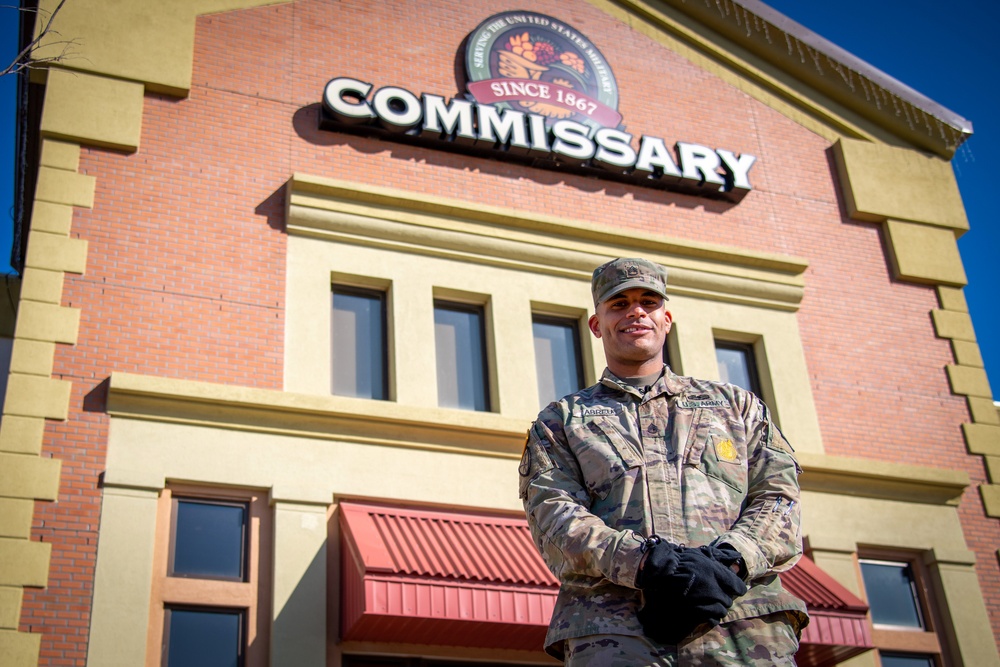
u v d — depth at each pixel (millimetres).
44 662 10391
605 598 3797
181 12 14297
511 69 15688
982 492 15383
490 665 11875
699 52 17406
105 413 11703
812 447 14750
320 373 12836
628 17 17203
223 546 11656
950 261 17062
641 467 4105
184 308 12586
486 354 14016
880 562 14547
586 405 4367
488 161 15039
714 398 4367
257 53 14547
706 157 16062
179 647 11039
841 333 15867
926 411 15719
